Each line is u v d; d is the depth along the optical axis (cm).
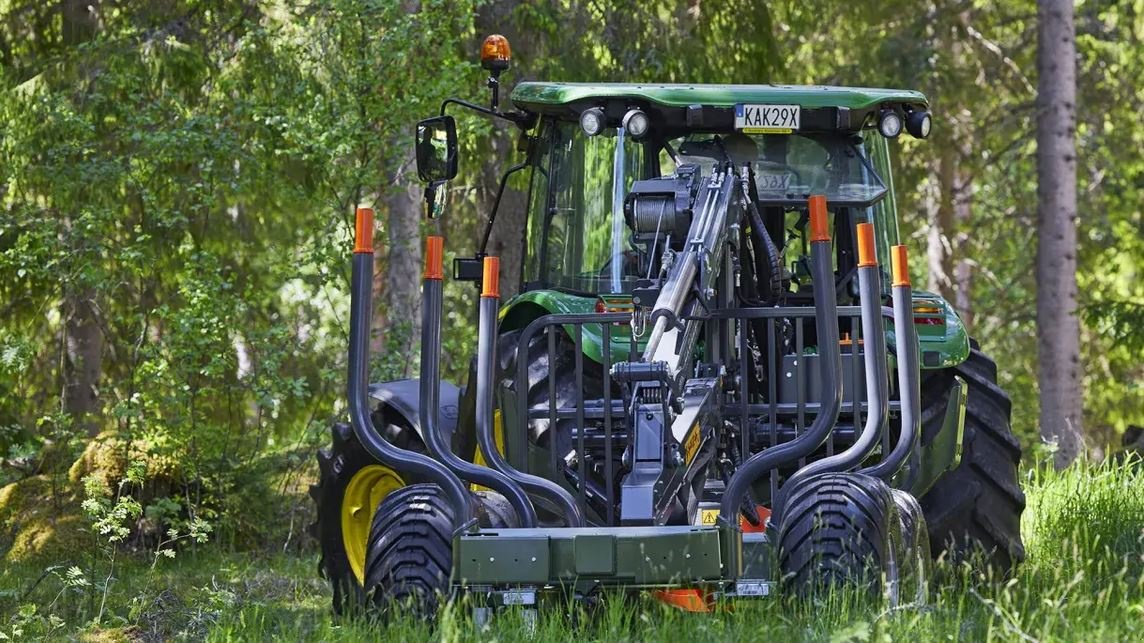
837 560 1416
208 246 4259
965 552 1819
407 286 3841
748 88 1897
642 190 1662
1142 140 6506
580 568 1408
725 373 1648
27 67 4100
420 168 1991
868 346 1502
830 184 1922
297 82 3447
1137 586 1638
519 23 4088
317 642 1527
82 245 3481
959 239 7675
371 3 3300
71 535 2861
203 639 1748
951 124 6116
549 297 1884
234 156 3431
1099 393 7188
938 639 1334
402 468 1514
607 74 4275
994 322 8175
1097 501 2228
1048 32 5153
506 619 1430
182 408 3158
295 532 3105
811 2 5069
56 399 4331
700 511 1553
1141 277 6725
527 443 1658
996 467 1908
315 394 4278
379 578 1487
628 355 1791
